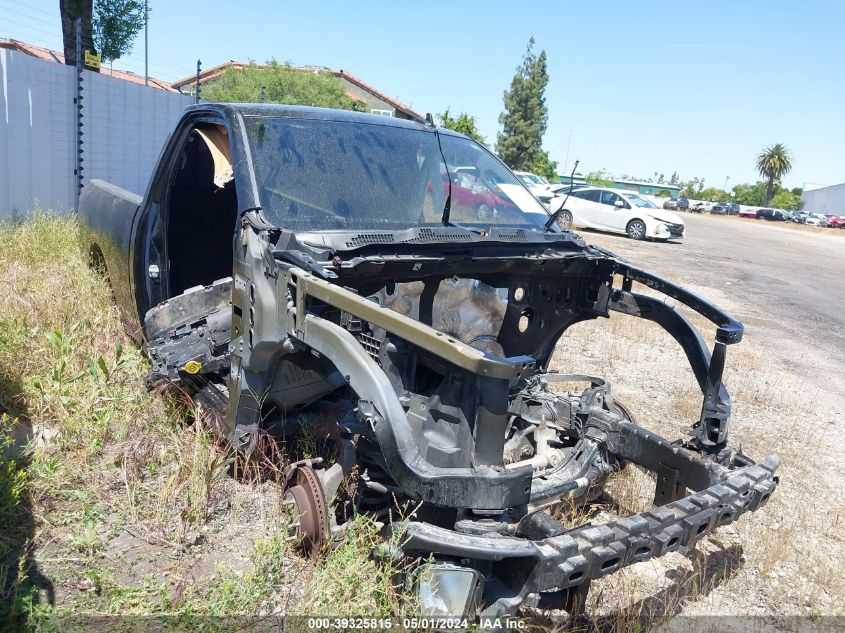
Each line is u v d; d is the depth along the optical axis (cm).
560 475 370
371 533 285
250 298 331
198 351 384
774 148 10856
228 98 2161
